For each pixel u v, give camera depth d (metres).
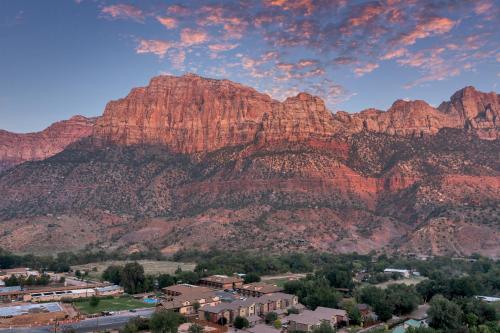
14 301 170.25
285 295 166.25
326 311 145.50
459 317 138.12
